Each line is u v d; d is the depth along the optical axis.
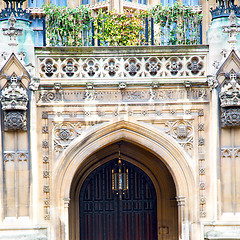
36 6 54.59
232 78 43.00
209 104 43.88
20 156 43.00
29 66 42.94
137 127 43.94
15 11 43.81
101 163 49.53
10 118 42.28
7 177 42.88
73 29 47.12
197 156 43.88
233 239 42.62
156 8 48.31
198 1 55.19
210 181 43.81
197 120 43.97
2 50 43.22
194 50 44.00
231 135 43.38
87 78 43.88
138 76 44.00
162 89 44.09
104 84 43.72
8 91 42.22
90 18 47.78
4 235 42.28
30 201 42.91
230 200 43.34
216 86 43.31
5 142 42.94
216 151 43.38
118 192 48.53
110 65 44.03
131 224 50.75
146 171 50.34
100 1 54.00
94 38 47.66
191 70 44.03
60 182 43.56
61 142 43.69
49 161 43.56
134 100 44.03
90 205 50.38
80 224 50.19
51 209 43.47
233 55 43.16
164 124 44.03
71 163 43.72
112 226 50.53
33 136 43.09
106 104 43.81
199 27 49.22
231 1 44.59
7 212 42.84
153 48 43.97
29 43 43.53
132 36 47.75
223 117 43.16
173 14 47.94
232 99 42.59
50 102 43.69
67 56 43.84
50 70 43.72
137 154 49.50
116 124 43.84
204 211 43.81
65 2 54.69
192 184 43.94
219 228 43.16
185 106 43.94
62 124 43.78
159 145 44.12
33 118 43.16
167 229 50.38
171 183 50.34
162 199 50.44
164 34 48.31
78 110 43.78
